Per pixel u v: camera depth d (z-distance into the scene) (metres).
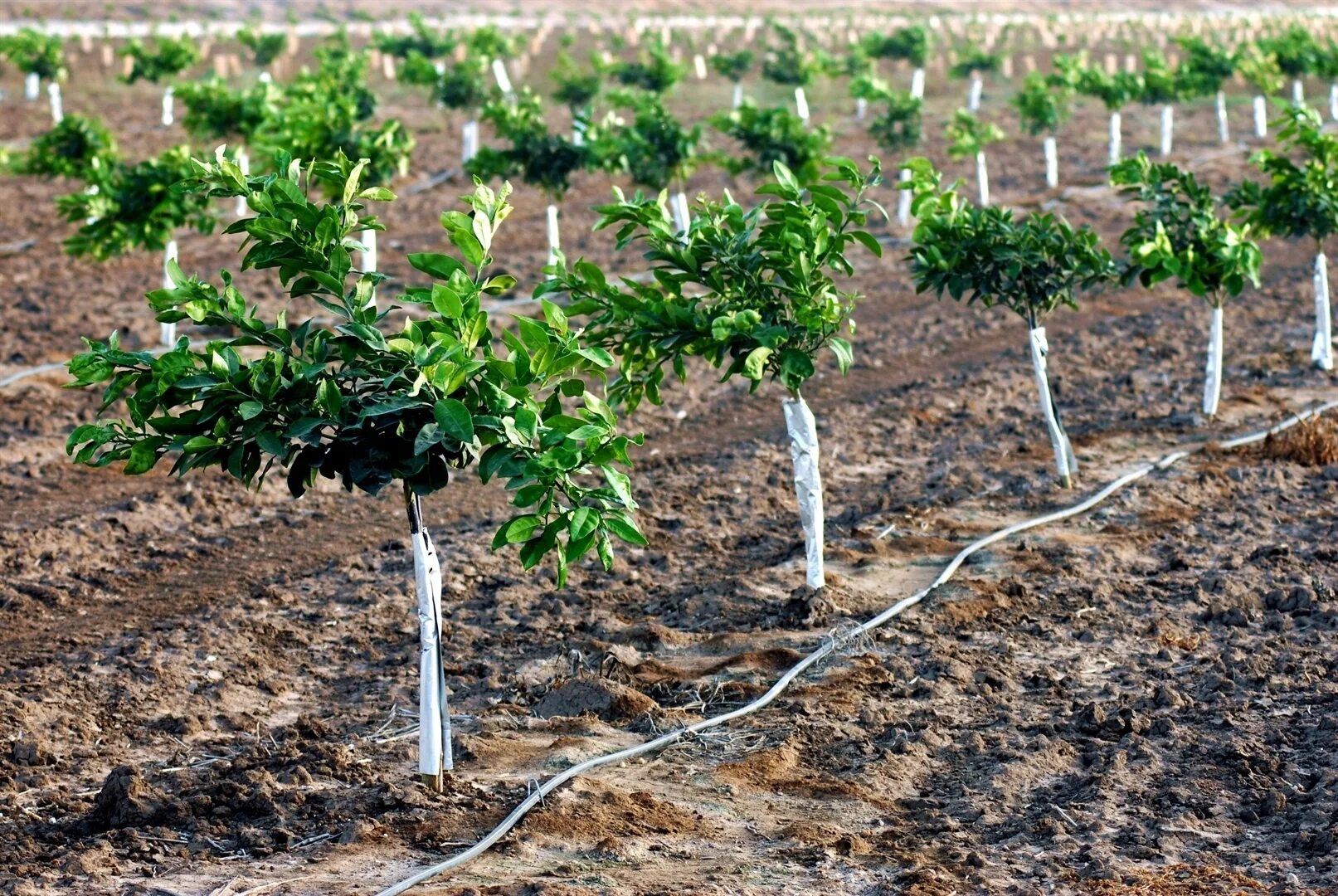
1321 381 18.27
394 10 73.00
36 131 40.62
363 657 10.67
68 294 22.84
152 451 6.99
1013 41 69.62
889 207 31.28
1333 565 11.87
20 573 12.33
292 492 7.09
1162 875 6.89
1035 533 12.94
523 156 24.02
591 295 10.28
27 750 8.87
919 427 16.80
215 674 10.27
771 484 14.75
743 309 10.16
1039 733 8.88
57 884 7.00
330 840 7.54
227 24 69.19
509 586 11.98
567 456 6.73
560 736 9.07
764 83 52.75
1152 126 43.16
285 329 7.25
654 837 7.55
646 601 11.78
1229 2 95.19
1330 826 7.37
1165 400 17.66
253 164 27.50
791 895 6.78
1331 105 45.19
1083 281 13.91
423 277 24.25
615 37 57.94
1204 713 9.09
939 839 7.52
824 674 9.97
